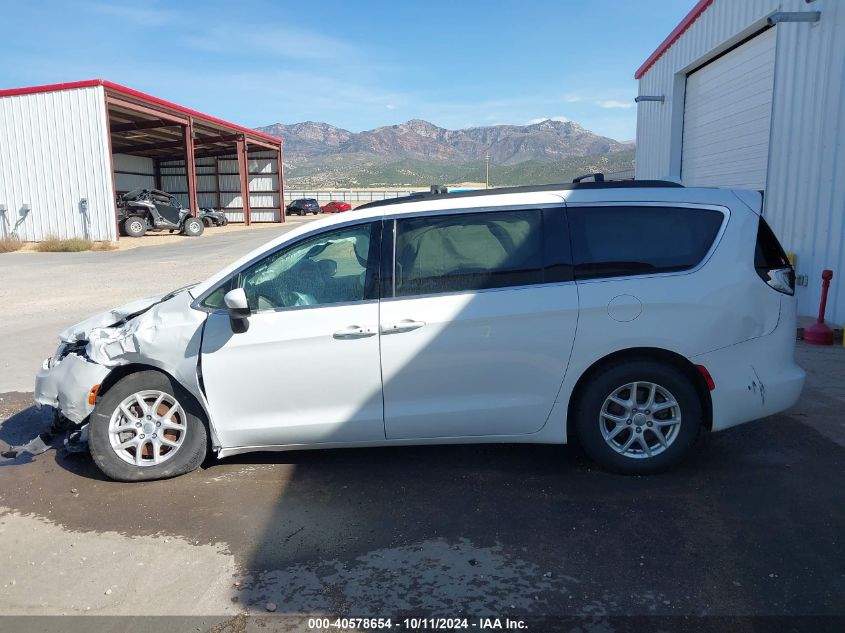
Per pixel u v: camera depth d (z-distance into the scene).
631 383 4.04
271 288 4.20
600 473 4.23
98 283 14.98
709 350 3.98
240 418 4.18
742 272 4.01
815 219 8.55
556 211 4.10
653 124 15.70
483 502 3.91
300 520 3.77
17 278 16.30
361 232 4.19
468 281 4.05
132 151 43.03
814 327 7.48
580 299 3.96
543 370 4.01
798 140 8.92
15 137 26.53
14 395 6.48
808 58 8.67
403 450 4.73
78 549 3.53
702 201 4.11
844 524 3.53
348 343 4.03
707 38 11.91
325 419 4.12
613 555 3.30
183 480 4.34
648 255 4.04
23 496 4.19
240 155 40.97
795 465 4.27
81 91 25.66
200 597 3.07
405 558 3.34
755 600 2.91
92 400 4.29
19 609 3.01
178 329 4.18
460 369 4.03
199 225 31.00
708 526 3.54
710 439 4.75
